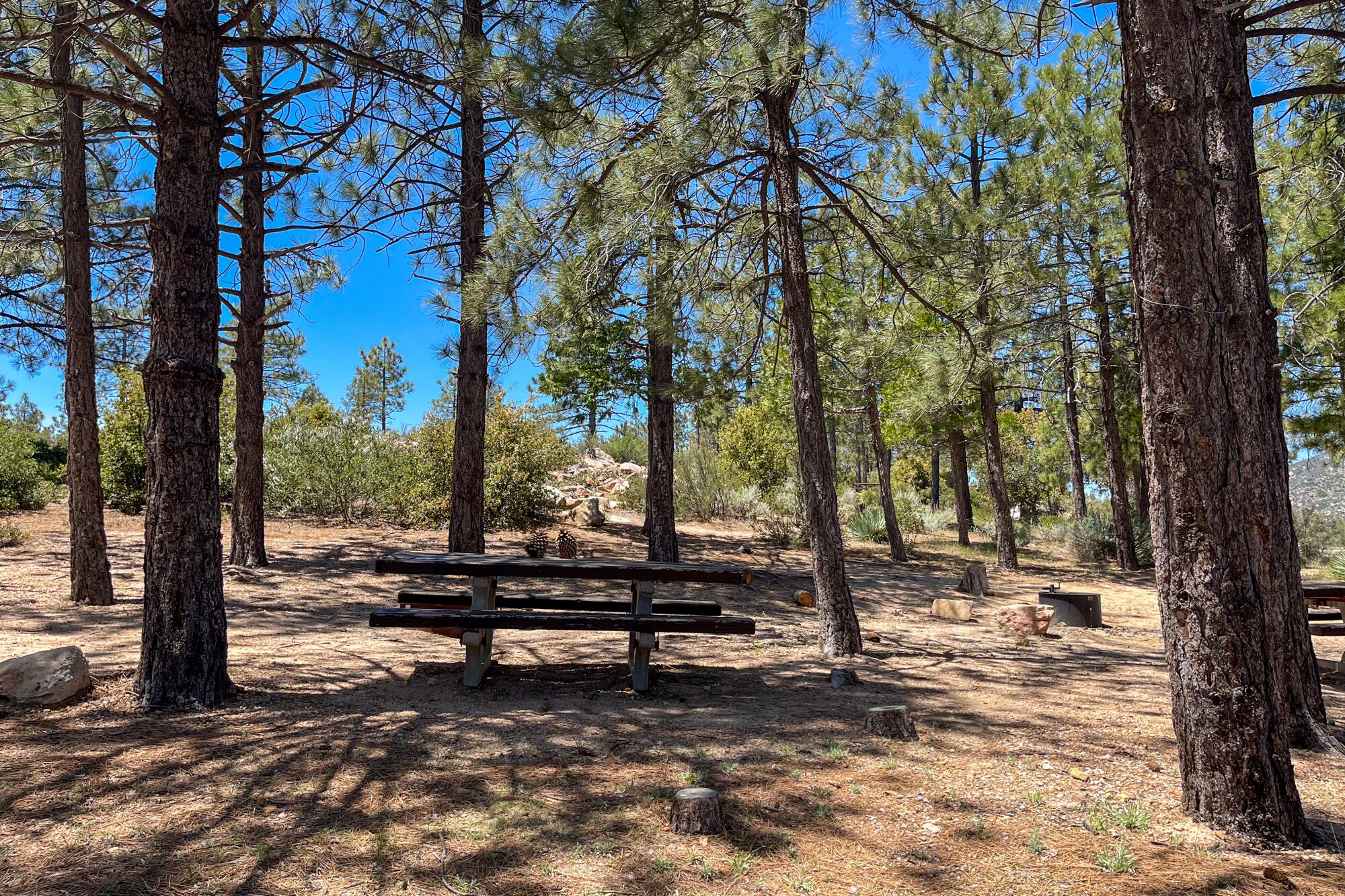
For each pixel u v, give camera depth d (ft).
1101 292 52.37
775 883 9.69
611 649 23.84
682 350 33.17
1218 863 10.33
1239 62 19.03
